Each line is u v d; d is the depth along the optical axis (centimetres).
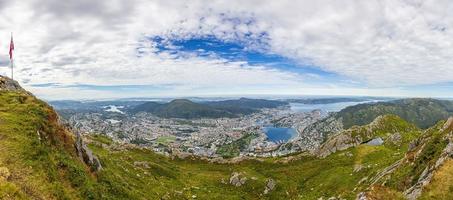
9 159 3766
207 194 9556
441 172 5066
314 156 15388
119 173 7281
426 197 4838
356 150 12888
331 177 10281
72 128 5991
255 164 15625
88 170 5047
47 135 4900
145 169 10544
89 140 13100
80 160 5103
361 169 9700
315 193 9638
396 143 12850
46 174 3853
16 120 4778
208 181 11944
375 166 9350
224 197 9625
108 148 13138
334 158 12812
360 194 5828
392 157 9456
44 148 4344
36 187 3503
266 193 10869
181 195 8281
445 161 5238
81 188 4166
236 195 10344
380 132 16012
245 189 11300
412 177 5834
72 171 4362
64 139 5228
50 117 5512
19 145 4106
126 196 5288
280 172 13062
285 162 15238
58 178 4019
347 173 10069
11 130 4422
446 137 5975
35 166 3859
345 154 12775
